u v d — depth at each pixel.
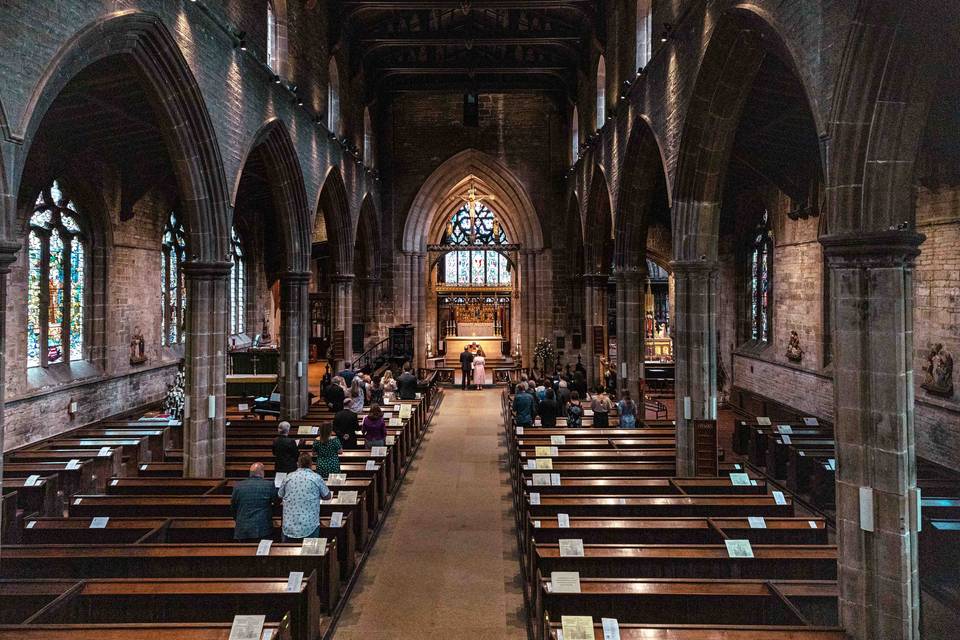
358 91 29.16
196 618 6.92
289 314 19.95
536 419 19.38
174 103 12.26
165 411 19.39
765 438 16.48
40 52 8.28
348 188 26.61
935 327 13.75
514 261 41.06
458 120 34.75
